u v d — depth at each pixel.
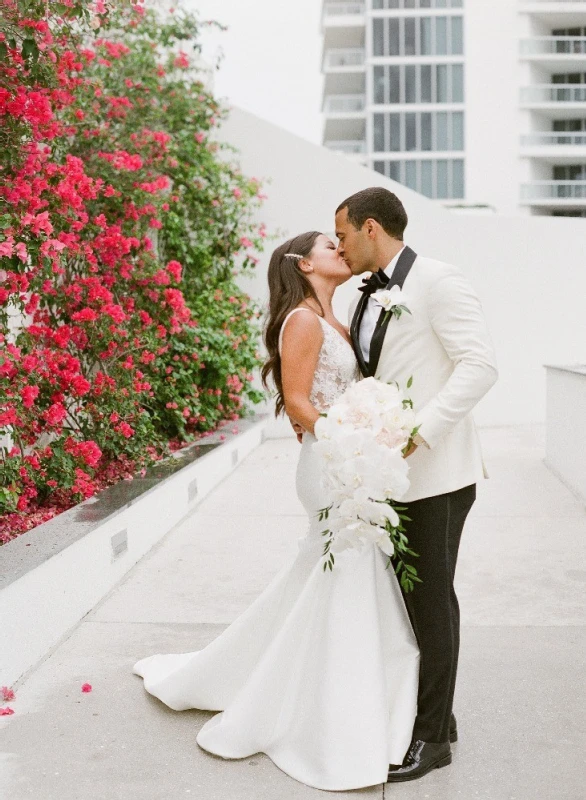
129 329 6.45
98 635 3.99
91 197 5.22
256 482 7.71
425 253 11.23
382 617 2.87
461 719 3.11
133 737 3.00
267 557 5.27
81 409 5.79
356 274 2.95
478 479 2.81
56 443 5.11
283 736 2.83
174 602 4.45
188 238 9.16
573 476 7.15
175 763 2.83
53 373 5.15
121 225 6.64
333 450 2.51
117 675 3.53
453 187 43.59
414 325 2.73
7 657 3.36
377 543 2.58
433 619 2.75
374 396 2.55
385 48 43.53
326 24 44.97
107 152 6.89
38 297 5.25
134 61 8.00
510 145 43.31
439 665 2.75
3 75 4.45
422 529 2.76
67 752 2.89
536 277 11.64
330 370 2.88
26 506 4.95
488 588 4.64
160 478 5.84
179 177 8.84
